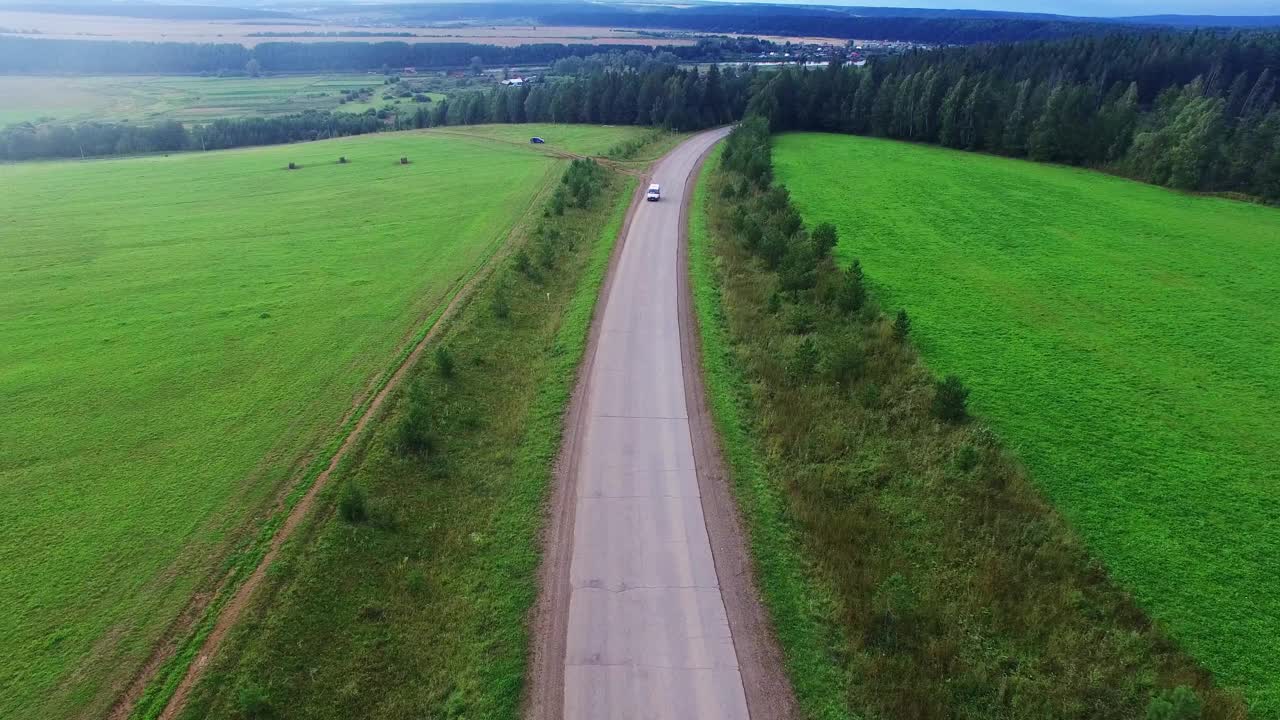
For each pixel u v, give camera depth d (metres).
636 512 23.91
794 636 19.48
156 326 38.06
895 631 19.72
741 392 31.69
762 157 73.38
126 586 20.47
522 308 40.78
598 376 32.75
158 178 79.94
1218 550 23.33
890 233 58.22
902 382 32.62
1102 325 41.22
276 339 36.38
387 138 113.12
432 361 33.22
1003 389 33.16
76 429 28.30
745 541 22.77
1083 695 18.08
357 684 18.00
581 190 63.22
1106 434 29.86
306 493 24.38
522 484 25.31
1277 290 47.50
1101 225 62.50
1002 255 53.41
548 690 17.81
